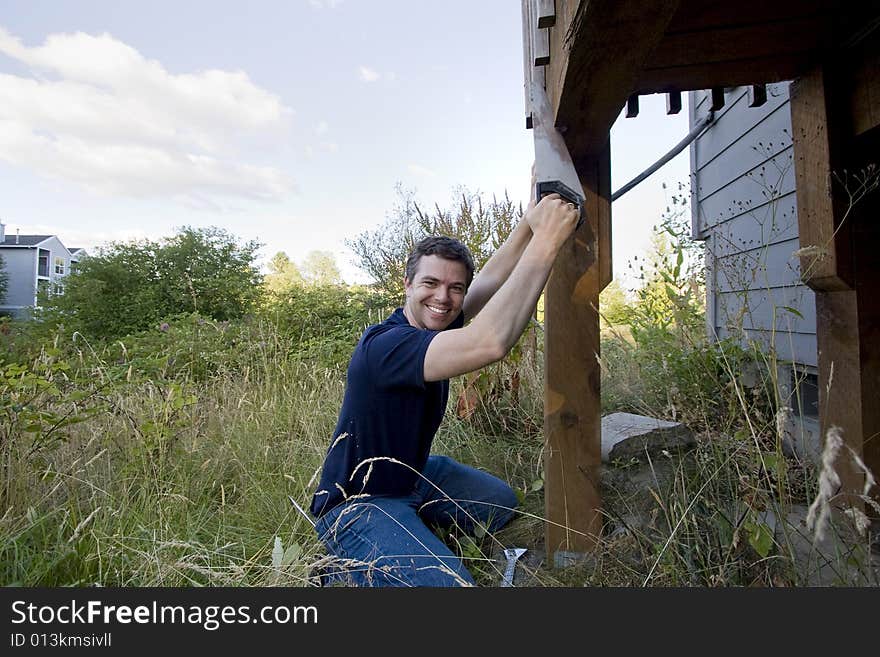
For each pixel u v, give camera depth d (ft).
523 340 11.91
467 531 6.93
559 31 4.53
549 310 6.06
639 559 5.22
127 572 5.69
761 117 11.57
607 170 6.09
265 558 6.33
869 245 5.98
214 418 11.08
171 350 16.57
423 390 5.41
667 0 3.22
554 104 5.08
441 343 4.87
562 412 5.98
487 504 6.94
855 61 5.77
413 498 6.48
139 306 45.06
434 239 6.17
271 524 7.11
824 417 6.36
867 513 5.69
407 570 5.09
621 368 11.73
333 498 5.95
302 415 11.17
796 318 10.26
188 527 6.56
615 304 11.28
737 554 4.74
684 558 4.81
